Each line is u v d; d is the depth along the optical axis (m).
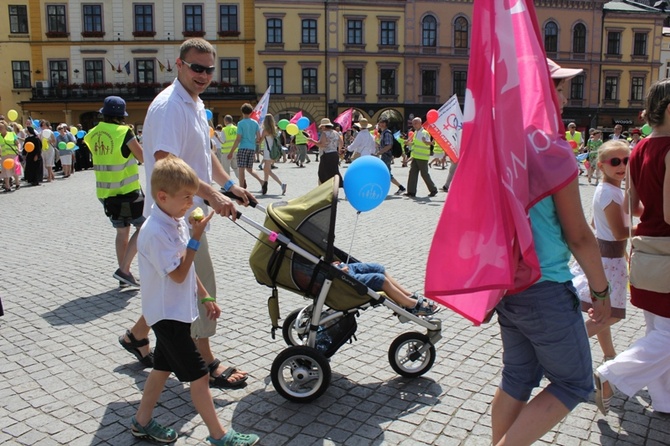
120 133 5.75
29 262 7.23
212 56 3.71
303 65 44.38
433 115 13.27
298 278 3.76
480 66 2.37
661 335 3.09
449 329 4.94
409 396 3.76
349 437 3.27
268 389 3.85
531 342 2.59
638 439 3.27
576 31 47.56
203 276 3.83
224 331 4.85
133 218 5.98
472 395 3.77
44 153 17.98
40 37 43.03
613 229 3.68
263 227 3.68
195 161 3.78
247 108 13.72
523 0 2.48
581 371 2.53
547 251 2.48
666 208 2.97
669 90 3.02
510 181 2.33
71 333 4.82
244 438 3.11
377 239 8.59
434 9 45.19
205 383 3.12
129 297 5.81
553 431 3.35
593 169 18.75
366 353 4.43
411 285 6.18
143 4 42.88
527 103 2.48
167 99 3.64
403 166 26.86
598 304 2.56
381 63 45.12
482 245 2.36
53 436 3.27
